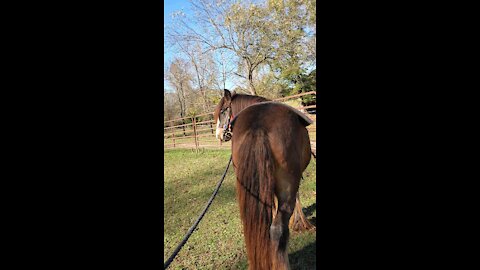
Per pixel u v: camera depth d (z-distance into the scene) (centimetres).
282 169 201
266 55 1452
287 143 202
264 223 188
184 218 408
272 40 1420
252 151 196
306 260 261
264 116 209
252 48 1476
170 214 431
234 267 263
